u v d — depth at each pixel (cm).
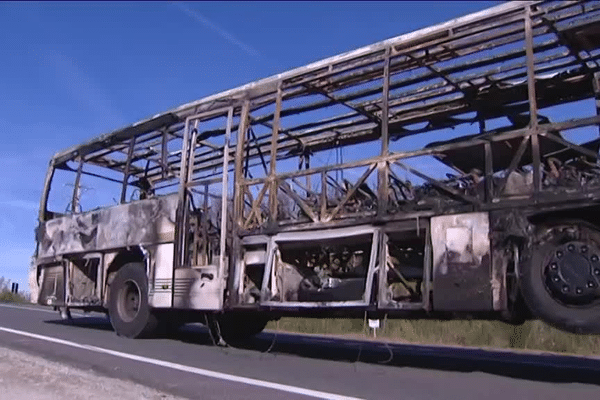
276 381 745
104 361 881
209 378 759
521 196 698
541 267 673
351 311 841
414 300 789
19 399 600
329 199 918
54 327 1403
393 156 815
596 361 1042
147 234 1130
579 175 683
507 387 726
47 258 1407
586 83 926
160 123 1162
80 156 1380
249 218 961
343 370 845
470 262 714
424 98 1032
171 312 1122
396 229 787
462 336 1529
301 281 922
